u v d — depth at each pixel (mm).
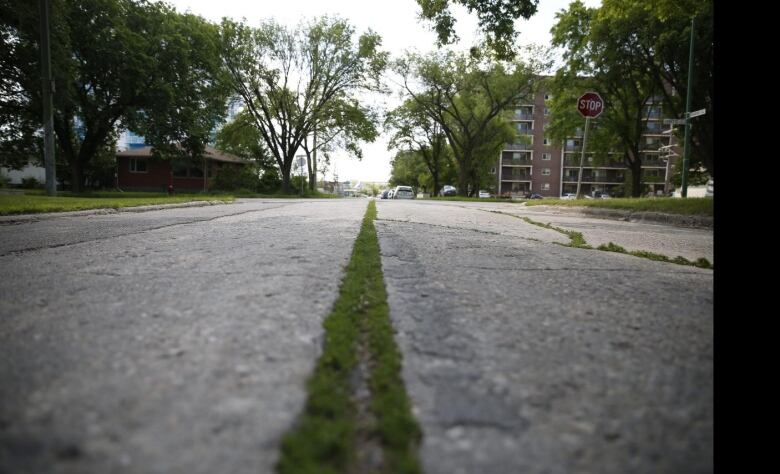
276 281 2488
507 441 1028
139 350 1473
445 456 965
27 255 3434
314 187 47500
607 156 39188
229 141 39844
